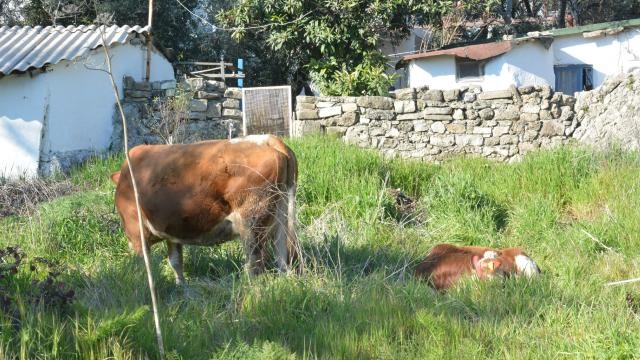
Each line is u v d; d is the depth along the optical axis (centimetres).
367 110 1720
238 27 2233
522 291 706
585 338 580
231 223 777
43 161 1614
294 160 787
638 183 1198
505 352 572
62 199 1114
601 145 1450
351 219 1061
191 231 785
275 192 762
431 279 798
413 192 1323
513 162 1486
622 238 952
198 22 2814
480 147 1720
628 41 2403
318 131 1714
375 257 866
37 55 1641
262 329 626
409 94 1723
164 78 2059
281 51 2423
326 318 643
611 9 3300
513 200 1243
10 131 1617
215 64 2520
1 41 1745
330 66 2145
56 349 516
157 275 769
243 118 1786
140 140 1762
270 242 777
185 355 562
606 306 666
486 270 770
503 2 3231
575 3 3247
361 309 652
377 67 2106
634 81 1672
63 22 2477
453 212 1118
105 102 1767
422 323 615
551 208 1128
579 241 944
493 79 2353
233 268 845
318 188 1162
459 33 3106
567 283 748
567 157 1348
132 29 1872
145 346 557
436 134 1728
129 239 837
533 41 2370
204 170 768
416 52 2819
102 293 684
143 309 558
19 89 1616
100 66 1747
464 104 1727
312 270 780
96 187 1331
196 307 679
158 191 787
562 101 1717
